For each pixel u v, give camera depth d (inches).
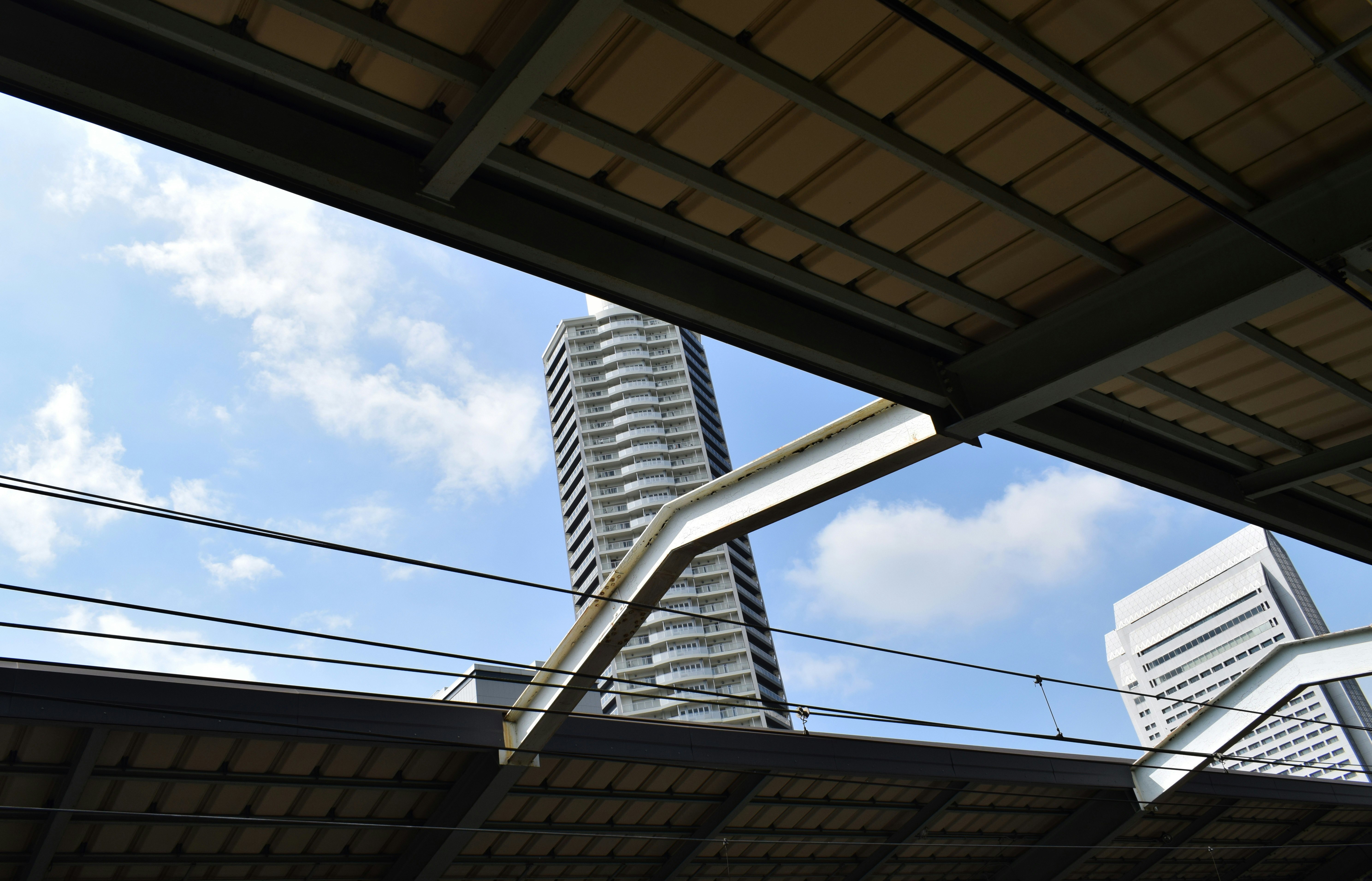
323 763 693.3
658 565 566.9
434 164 263.1
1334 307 388.5
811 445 486.3
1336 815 1419.8
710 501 549.0
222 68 243.4
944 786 985.5
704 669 4151.1
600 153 283.6
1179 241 338.3
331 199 260.5
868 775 906.7
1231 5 259.3
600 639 613.9
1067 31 263.4
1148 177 310.7
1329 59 267.3
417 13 237.9
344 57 247.8
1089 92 275.6
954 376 390.6
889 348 372.8
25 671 558.9
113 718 578.2
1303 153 309.1
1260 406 449.1
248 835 727.7
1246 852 1451.8
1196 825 1279.5
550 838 848.3
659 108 273.1
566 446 5196.9
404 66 249.4
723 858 955.3
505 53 249.8
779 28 253.6
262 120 246.8
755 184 301.6
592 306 5615.2
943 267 344.5
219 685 617.6
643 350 5344.5
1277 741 7062.0
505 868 862.5
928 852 1105.4
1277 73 280.4
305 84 245.0
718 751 816.3
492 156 273.7
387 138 265.3
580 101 268.1
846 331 360.8
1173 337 332.8
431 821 759.7
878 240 329.1
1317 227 310.0
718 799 885.8
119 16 223.3
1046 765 1043.9
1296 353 413.7
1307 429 470.0
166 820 683.4
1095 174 308.5
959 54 265.3
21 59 215.8
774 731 856.9
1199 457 481.7
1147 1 256.2
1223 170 313.4
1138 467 443.2
